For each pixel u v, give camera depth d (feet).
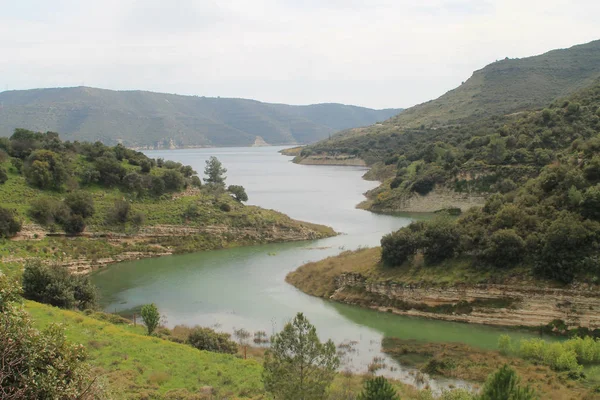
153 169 348.38
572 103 347.56
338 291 190.70
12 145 309.42
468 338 144.46
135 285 211.61
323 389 73.92
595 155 188.44
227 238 294.87
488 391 69.46
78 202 265.54
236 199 359.87
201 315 170.91
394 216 370.53
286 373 74.13
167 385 94.84
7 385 50.29
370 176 622.95
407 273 178.40
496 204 191.93
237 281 216.33
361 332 151.74
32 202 256.52
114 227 269.64
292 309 177.06
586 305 143.23
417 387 107.04
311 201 451.12
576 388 103.81
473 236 173.68
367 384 73.56
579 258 149.38
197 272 233.14
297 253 269.85
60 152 316.81
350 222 351.87
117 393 81.25
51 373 52.37
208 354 118.21
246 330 154.92
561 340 139.85
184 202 315.99
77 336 115.55
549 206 174.19
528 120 382.42
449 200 368.89
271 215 329.31
